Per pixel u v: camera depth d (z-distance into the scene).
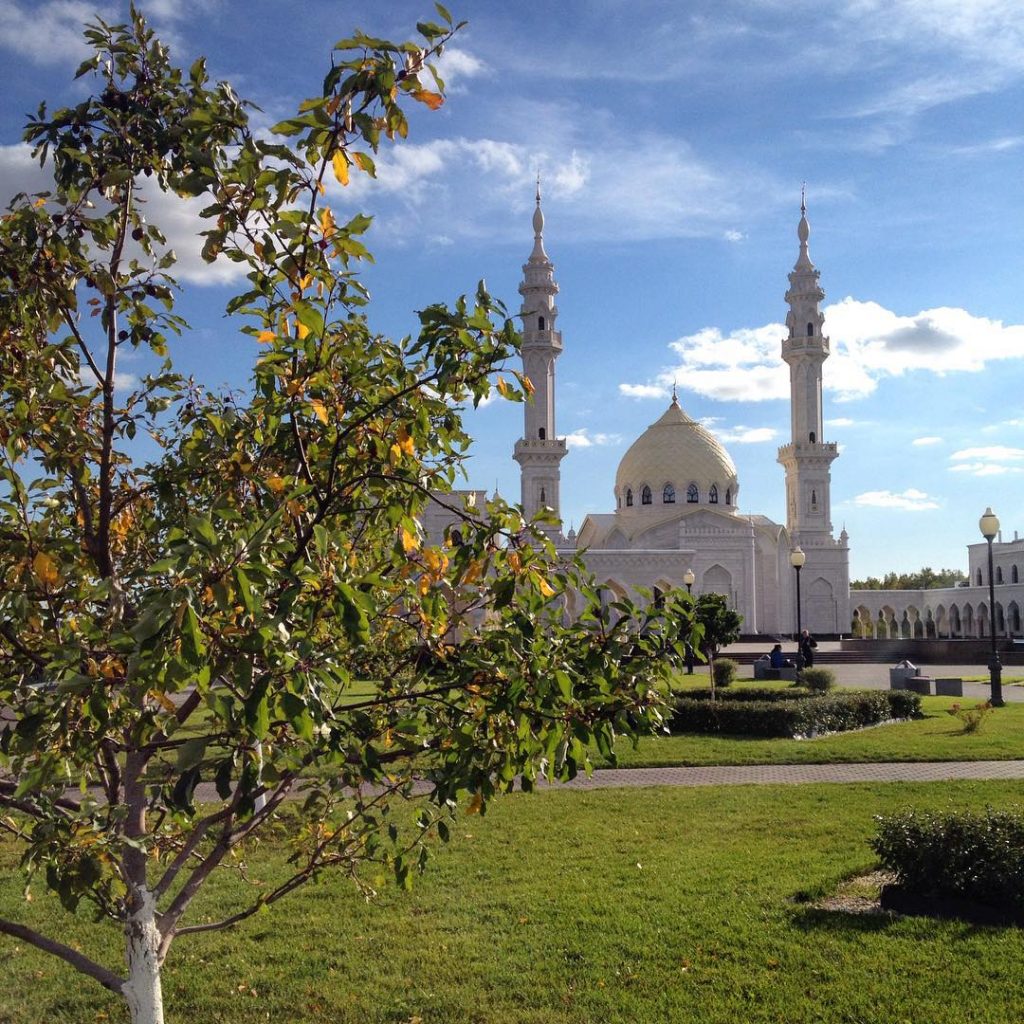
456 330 5.46
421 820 6.84
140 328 6.57
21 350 6.09
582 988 8.91
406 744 6.11
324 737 5.18
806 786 18.64
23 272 5.93
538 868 12.82
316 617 5.14
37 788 5.04
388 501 5.87
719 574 83.38
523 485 84.38
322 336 5.17
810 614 91.50
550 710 5.67
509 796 17.75
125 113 6.03
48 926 10.96
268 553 5.04
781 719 25.75
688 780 19.75
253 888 12.16
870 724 29.11
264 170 5.31
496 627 6.20
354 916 11.02
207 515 4.76
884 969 9.10
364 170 5.39
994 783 18.56
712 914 10.71
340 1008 8.63
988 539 34.25
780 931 10.14
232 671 4.76
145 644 4.26
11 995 9.09
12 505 5.27
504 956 9.71
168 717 5.50
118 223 6.38
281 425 5.78
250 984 9.17
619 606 6.08
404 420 5.79
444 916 10.93
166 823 7.84
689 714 26.75
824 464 93.06
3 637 5.61
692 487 93.00
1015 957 9.29
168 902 11.66
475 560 5.72
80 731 5.18
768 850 13.50
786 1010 8.32
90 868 5.00
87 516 6.16
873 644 67.00
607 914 10.84
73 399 5.95
